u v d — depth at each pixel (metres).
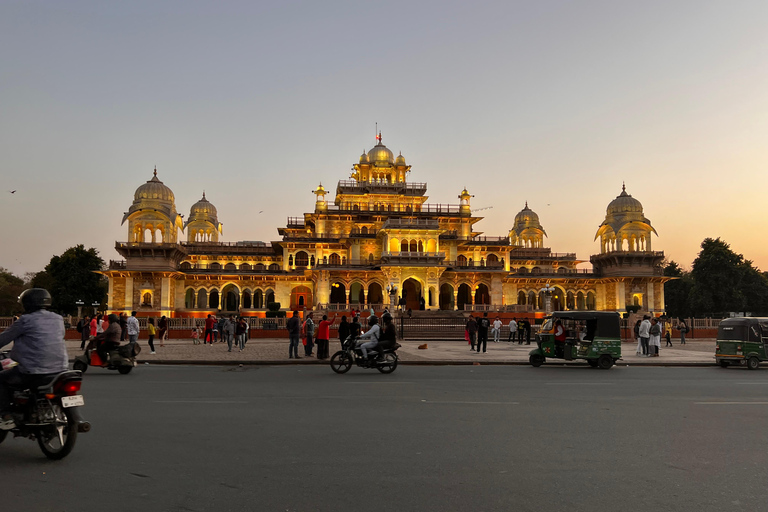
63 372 9.64
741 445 10.60
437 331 56.50
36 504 7.32
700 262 90.44
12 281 108.06
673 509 7.23
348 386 18.98
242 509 7.14
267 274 85.25
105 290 91.81
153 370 24.84
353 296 87.62
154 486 8.02
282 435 11.17
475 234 98.12
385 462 9.24
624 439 11.02
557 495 7.71
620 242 87.88
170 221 80.50
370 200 89.50
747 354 27.69
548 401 15.78
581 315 27.75
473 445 10.43
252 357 31.56
